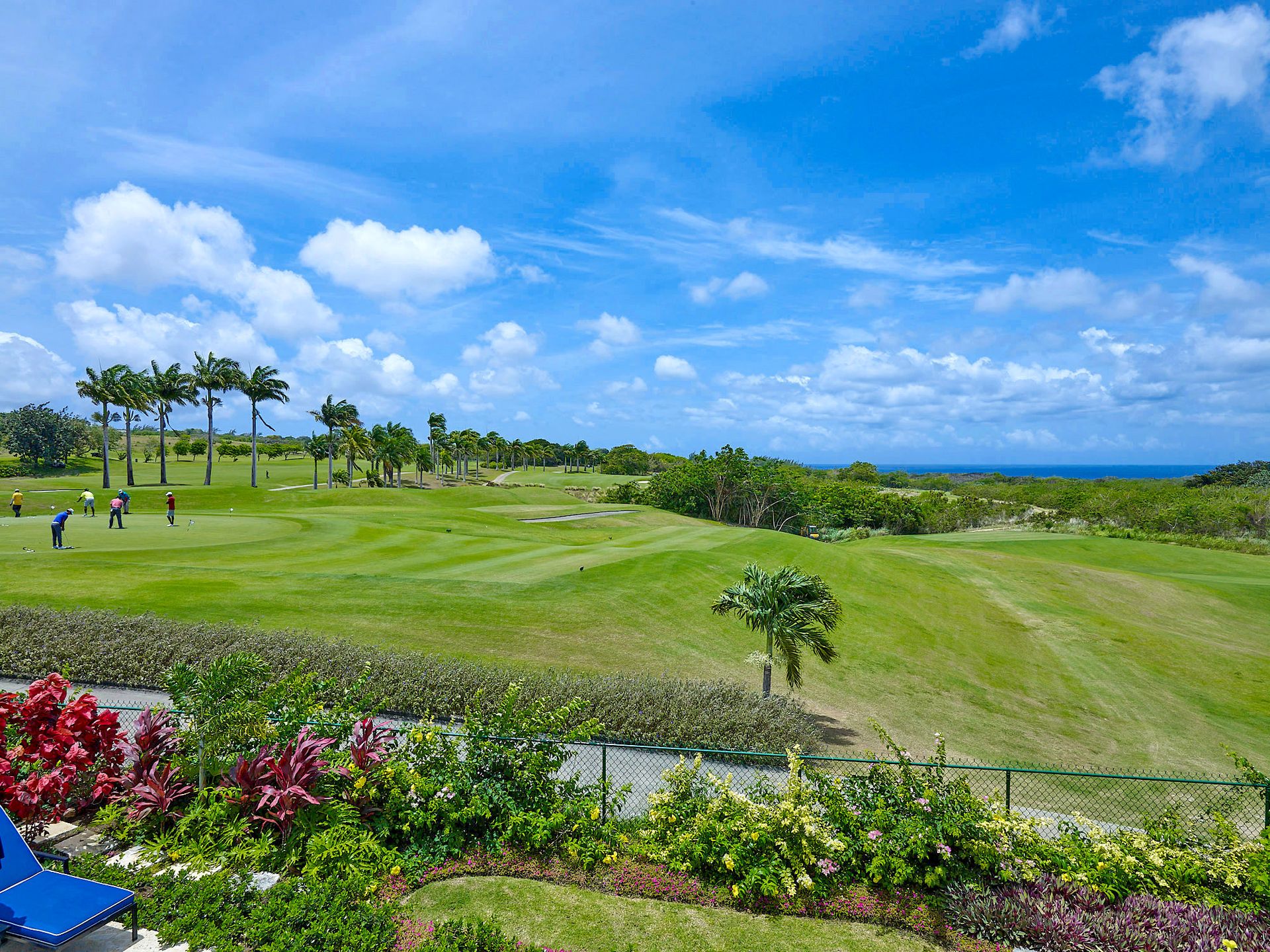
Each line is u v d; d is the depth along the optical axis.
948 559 42.19
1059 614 31.75
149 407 73.88
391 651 15.49
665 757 11.97
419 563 27.11
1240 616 33.72
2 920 4.99
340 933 5.71
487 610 20.97
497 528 42.62
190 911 5.87
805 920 6.66
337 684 13.00
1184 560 49.75
